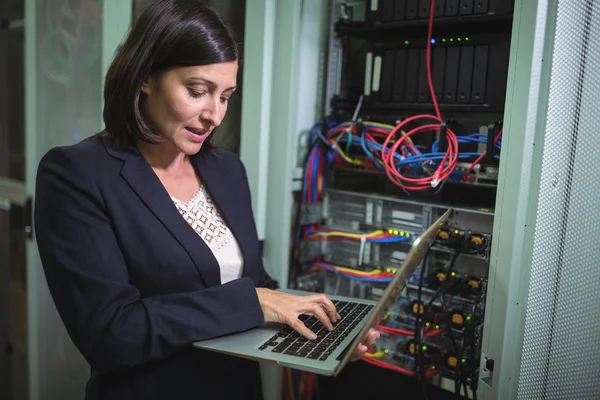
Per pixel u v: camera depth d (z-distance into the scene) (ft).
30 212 6.56
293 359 3.03
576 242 3.89
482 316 4.42
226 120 5.65
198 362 3.57
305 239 5.70
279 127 5.15
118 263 3.18
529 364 4.00
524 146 3.66
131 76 3.16
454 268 4.74
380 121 5.19
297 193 5.66
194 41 3.03
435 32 4.93
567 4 3.67
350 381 5.47
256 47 5.02
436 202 4.81
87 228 3.10
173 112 3.17
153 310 3.11
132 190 3.33
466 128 4.65
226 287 3.38
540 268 3.91
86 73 5.90
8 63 7.75
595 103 3.75
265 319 3.45
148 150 3.58
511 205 3.76
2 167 8.05
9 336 8.48
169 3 3.14
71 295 3.04
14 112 7.83
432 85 4.84
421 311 4.80
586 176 3.81
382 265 5.21
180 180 3.76
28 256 6.63
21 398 7.97
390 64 5.11
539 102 3.70
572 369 3.95
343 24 5.40
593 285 3.78
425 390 4.52
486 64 4.51
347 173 5.66
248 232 3.99
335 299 4.25
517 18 3.65
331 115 5.58
